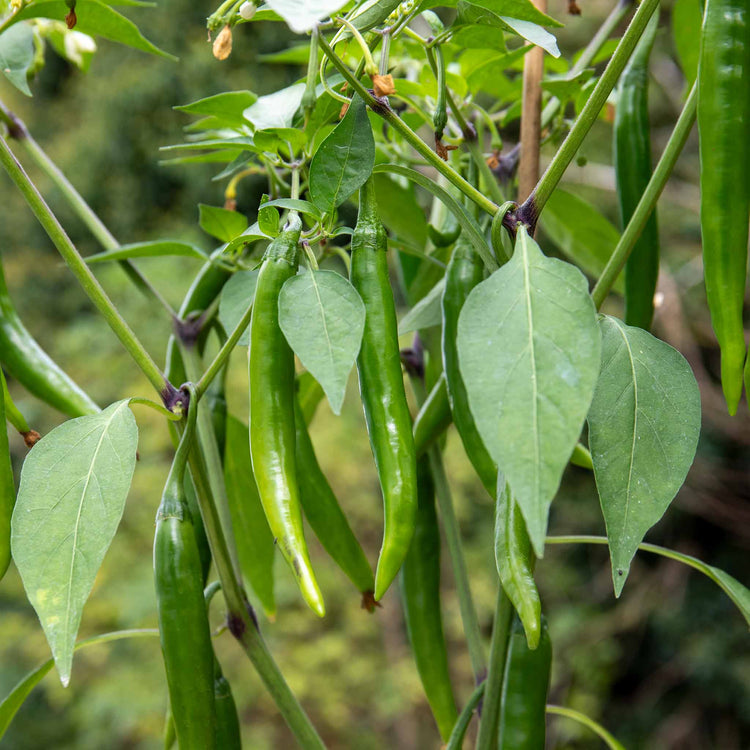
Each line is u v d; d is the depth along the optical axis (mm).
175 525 473
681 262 2836
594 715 2977
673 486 448
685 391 459
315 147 522
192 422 481
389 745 3080
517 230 444
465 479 3121
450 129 603
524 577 442
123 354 3268
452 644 3131
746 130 452
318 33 444
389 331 452
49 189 3959
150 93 3721
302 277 437
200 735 472
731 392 465
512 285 416
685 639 2988
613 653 3018
